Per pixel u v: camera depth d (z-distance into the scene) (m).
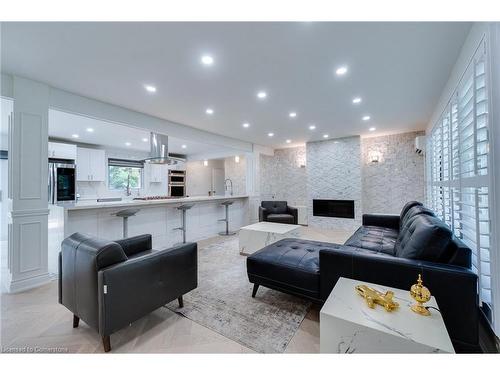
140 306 1.61
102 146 6.00
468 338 1.27
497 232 1.31
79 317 1.59
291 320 1.82
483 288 1.44
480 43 1.53
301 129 4.76
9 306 2.06
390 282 1.51
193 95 2.92
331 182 5.79
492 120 1.34
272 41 1.85
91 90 2.75
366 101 3.19
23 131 2.43
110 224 3.22
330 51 2.00
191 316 1.89
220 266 3.09
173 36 1.77
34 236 2.48
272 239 3.29
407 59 2.13
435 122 3.50
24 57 2.05
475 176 1.58
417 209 2.58
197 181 8.38
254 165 6.39
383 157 5.41
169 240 4.08
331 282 1.73
